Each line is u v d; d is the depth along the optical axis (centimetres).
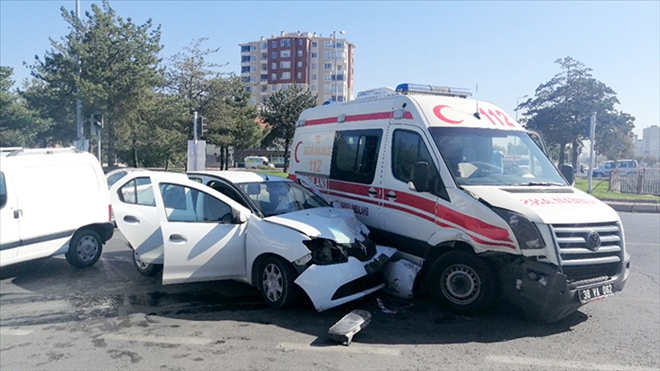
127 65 2728
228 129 3334
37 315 579
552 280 497
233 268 620
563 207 534
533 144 679
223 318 565
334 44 10819
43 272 779
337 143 796
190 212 625
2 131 2878
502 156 638
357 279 567
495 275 552
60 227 764
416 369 436
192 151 1847
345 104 802
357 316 526
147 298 642
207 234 606
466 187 568
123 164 3706
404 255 651
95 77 2650
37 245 736
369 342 496
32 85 3344
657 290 696
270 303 594
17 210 714
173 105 2983
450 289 574
